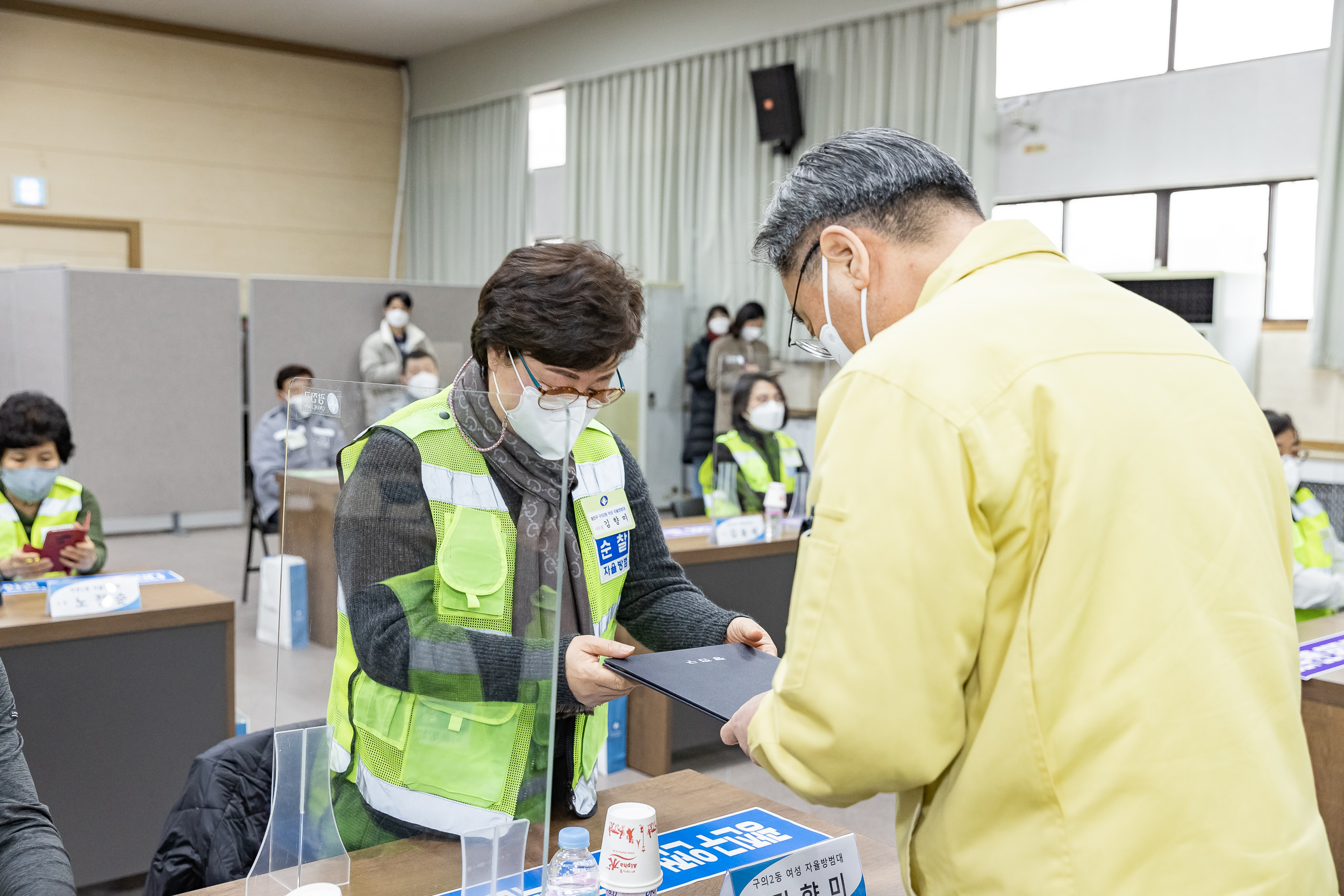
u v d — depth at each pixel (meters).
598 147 8.51
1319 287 5.06
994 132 6.22
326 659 1.03
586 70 8.55
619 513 1.36
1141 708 0.78
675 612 1.44
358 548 1.01
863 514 0.81
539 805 0.99
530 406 0.95
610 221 8.41
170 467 7.48
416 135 10.26
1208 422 0.86
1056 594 0.80
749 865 0.98
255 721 3.48
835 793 0.84
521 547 0.98
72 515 3.24
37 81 8.58
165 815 2.68
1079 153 5.98
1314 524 3.16
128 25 8.92
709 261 7.71
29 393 3.16
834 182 1.00
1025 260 0.94
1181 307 5.30
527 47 9.05
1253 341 5.36
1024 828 0.82
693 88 7.73
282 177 9.77
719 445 4.40
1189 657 0.79
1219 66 5.44
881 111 6.68
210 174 9.41
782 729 0.85
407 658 0.99
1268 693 0.82
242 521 7.82
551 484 0.97
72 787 2.54
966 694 0.86
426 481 1.00
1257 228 5.39
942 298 0.91
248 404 8.04
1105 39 5.86
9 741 1.03
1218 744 0.78
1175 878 0.77
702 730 3.65
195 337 7.50
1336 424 3.32
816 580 0.83
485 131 9.51
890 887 1.16
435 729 1.00
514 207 9.26
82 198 8.84
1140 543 0.80
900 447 0.82
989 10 6.08
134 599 2.65
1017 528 0.81
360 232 10.23
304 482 1.03
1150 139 5.71
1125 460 0.81
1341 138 4.98
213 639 2.73
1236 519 0.84
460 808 1.00
